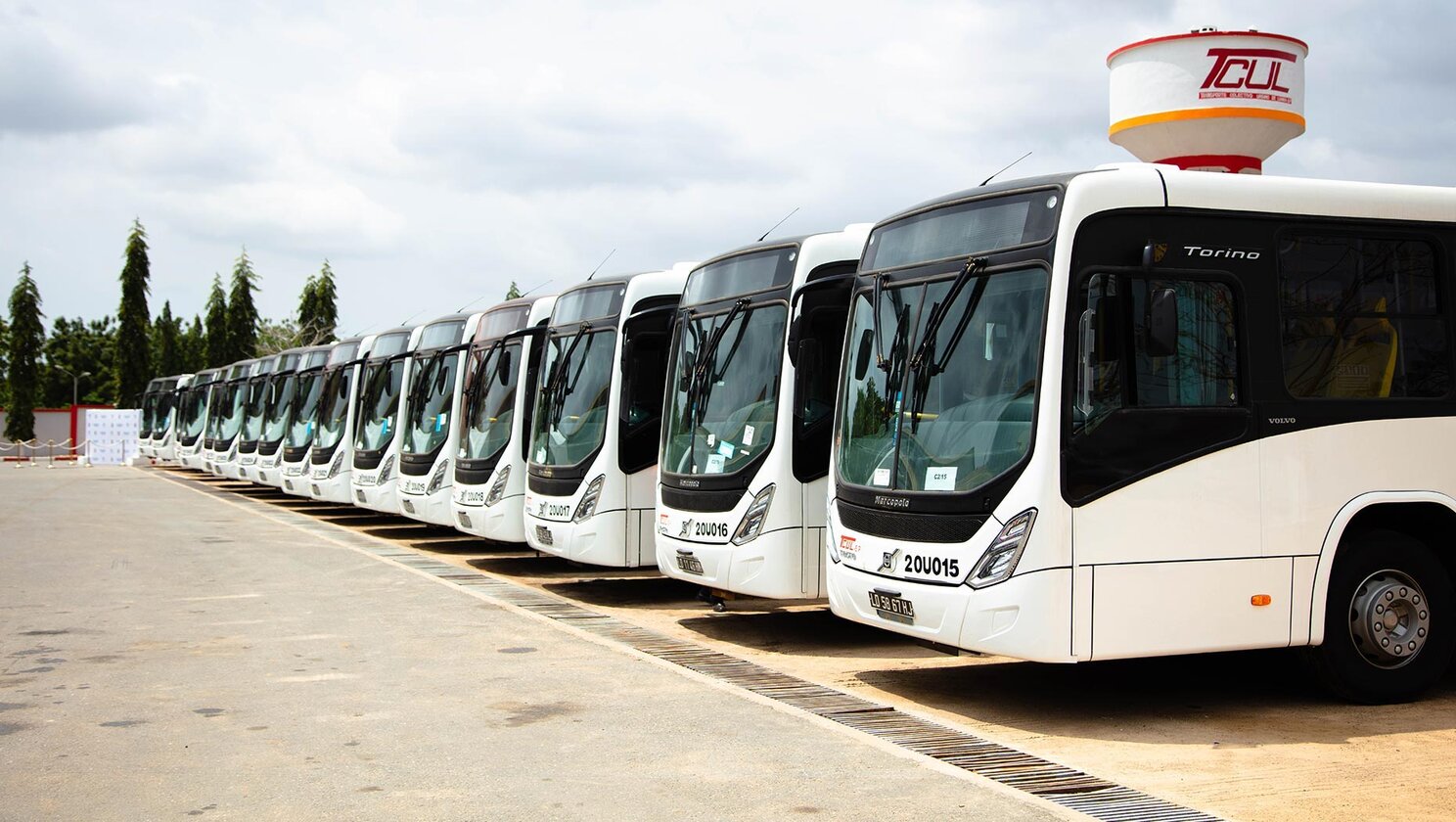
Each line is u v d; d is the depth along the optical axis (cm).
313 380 2723
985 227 863
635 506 1360
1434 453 899
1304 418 859
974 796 639
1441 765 730
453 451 1939
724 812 610
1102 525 794
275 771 680
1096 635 789
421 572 1584
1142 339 818
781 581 1083
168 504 2927
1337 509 865
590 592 1513
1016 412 808
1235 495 832
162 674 938
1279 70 1488
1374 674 880
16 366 7388
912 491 856
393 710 824
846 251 1145
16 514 2561
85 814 605
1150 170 841
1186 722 843
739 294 1188
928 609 834
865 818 601
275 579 1507
